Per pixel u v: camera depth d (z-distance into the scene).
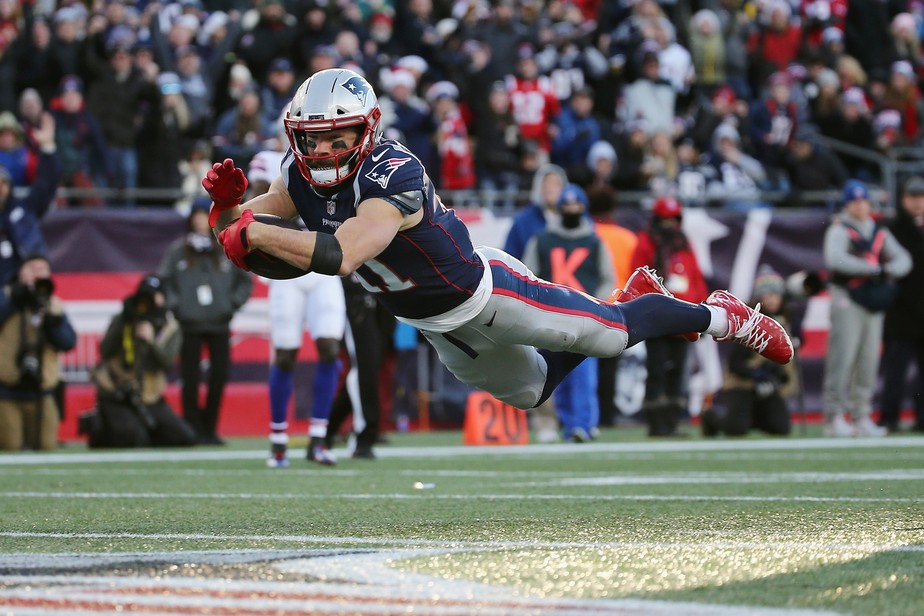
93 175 45.91
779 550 12.38
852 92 57.62
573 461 29.59
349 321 30.08
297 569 11.28
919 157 58.53
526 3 56.38
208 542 13.78
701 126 55.72
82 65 47.00
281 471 26.86
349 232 13.58
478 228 46.62
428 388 47.91
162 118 46.50
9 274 38.44
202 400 44.97
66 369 43.66
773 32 60.91
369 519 16.20
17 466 29.92
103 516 17.03
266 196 14.98
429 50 54.47
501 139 50.56
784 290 41.69
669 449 34.59
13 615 9.26
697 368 49.50
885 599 9.69
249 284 40.72
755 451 33.28
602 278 38.72
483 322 15.22
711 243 48.94
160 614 9.26
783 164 54.06
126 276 44.12
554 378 16.80
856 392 41.88
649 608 9.30
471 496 19.86
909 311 42.81
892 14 68.44
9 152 43.38
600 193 44.34
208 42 50.44
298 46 51.38
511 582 10.54
